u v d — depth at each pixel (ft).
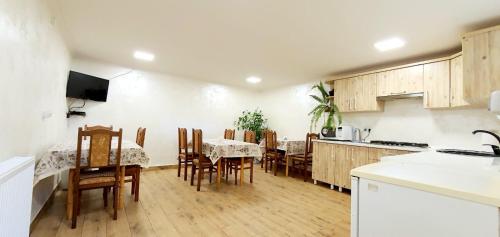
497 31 7.39
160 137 16.85
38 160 7.19
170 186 12.19
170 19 8.41
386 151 10.71
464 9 6.98
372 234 3.72
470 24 7.92
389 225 3.53
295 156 15.62
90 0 7.31
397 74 11.65
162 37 10.15
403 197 3.40
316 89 17.57
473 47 7.87
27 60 5.77
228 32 9.36
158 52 12.22
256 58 12.69
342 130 13.64
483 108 9.86
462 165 5.32
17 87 5.22
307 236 7.23
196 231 7.27
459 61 9.56
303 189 12.61
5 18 4.43
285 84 19.74
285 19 8.09
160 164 16.81
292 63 13.37
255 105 22.53
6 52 4.56
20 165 3.98
